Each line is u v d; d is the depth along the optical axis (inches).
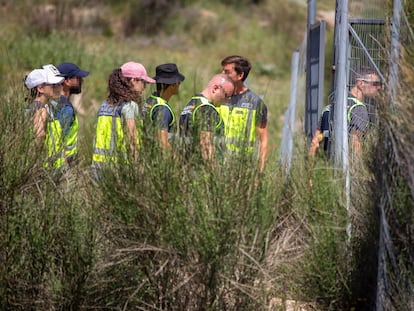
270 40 3767.2
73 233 794.8
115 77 933.8
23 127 842.2
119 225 789.2
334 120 925.2
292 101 1470.2
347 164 868.0
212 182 773.9
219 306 778.8
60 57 2736.2
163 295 788.6
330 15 3225.9
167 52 3489.2
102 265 797.2
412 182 701.9
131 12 3890.3
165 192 773.3
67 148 959.6
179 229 765.9
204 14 3981.3
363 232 828.0
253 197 775.7
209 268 770.2
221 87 922.7
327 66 2650.1
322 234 821.9
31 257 791.7
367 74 951.6
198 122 801.6
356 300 814.5
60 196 815.1
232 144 800.3
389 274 742.5
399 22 741.9
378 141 794.2
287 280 829.8
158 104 935.7
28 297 793.6
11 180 808.3
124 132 818.2
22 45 2758.4
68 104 989.2
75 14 3762.3
